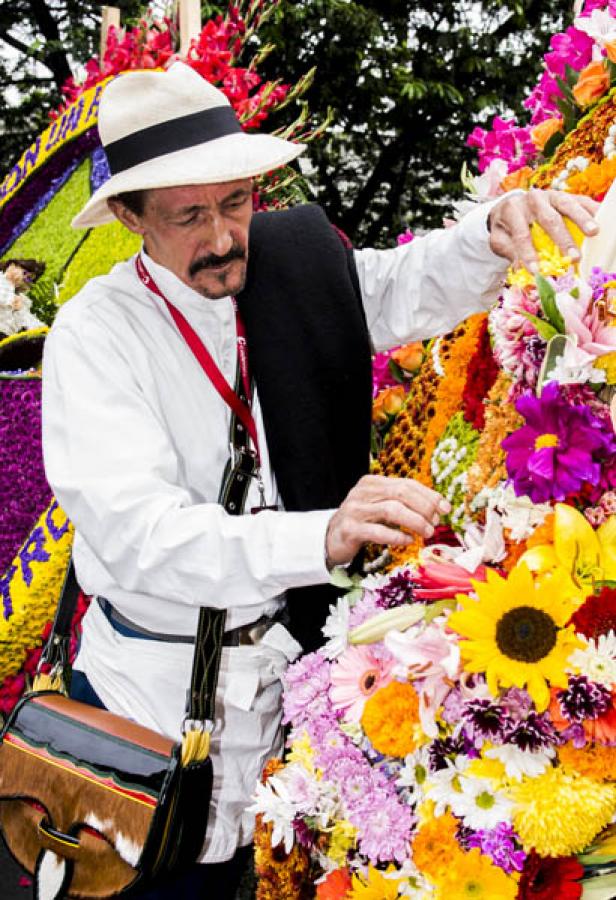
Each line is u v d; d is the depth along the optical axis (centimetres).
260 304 147
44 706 140
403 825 108
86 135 330
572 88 143
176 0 288
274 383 144
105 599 149
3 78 979
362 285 158
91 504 126
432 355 163
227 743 143
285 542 119
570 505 108
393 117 827
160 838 125
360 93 799
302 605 146
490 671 98
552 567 102
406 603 119
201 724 129
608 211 117
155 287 141
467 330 153
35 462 251
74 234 326
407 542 114
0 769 136
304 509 144
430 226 916
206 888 148
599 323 106
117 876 127
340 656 123
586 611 99
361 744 119
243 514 142
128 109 131
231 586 122
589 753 100
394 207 911
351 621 123
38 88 998
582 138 135
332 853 118
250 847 155
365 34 756
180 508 126
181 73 134
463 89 847
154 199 132
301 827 122
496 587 99
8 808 137
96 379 134
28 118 964
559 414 103
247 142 133
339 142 860
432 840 104
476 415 138
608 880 104
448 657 100
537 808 98
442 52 830
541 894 102
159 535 123
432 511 113
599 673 96
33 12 949
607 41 133
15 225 383
